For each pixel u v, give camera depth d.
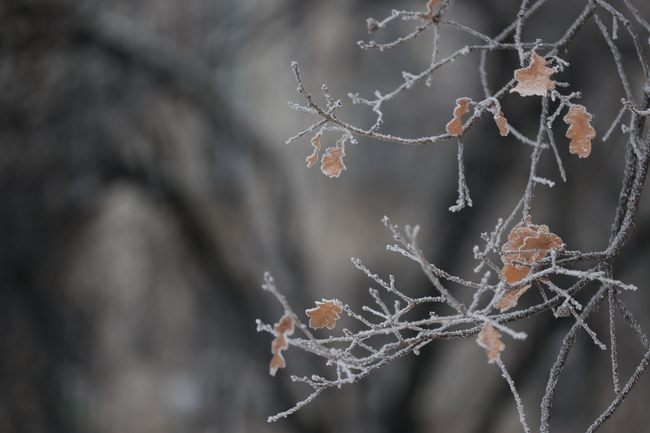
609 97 6.27
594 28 5.90
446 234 8.27
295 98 11.55
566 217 7.45
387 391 9.28
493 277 7.89
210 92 8.20
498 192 7.90
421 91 12.91
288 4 8.65
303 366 9.16
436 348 9.31
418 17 1.95
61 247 7.96
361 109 16.95
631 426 7.94
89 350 8.63
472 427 10.81
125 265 8.93
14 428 7.80
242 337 9.70
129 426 10.45
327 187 19.16
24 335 7.83
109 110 7.74
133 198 8.59
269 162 9.31
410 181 17.19
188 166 8.50
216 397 11.02
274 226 9.40
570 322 7.64
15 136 7.35
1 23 6.98
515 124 6.52
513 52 6.38
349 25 14.35
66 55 7.38
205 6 8.21
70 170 7.73
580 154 1.97
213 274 9.14
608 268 2.01
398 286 15.01
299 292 9.55
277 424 9.74
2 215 7.60
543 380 8.40
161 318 9.81
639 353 7.72
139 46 7.66
